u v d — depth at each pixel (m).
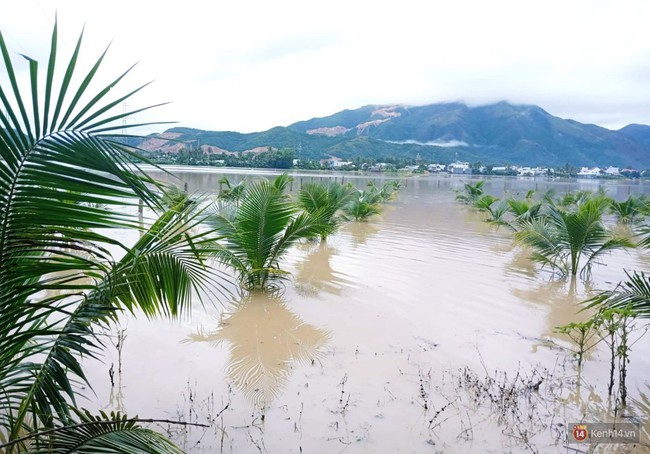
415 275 7.41
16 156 1.63
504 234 12.41
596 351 4.57
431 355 4.34
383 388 3.66
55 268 1.93
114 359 3.96
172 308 2.59
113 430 1.87
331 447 2.86
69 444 1.78
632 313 3.54
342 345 4.50
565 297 6.52
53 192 1.71
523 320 5.45
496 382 3.82
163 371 3.79
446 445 2.94
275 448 2.82
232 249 6.00
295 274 7.19
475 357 4.33
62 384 2.06
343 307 5.66
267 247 6.05
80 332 2.08
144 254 2.40
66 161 1.66
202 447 2.79
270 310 5.45
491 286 6.94
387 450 2.86
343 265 7.94
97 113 1.73
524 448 2.94
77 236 1.90
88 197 1.75
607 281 7.57
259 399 3.40
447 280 7.18
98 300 2.18
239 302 5.71
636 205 15.78
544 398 3.61
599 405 3.53
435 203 22.53
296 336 4.70
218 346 4.37
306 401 3.41
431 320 5.30
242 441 2.88
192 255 2.66
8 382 2.10
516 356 4.40
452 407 3.40
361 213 13.84
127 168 1.75
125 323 4.80
